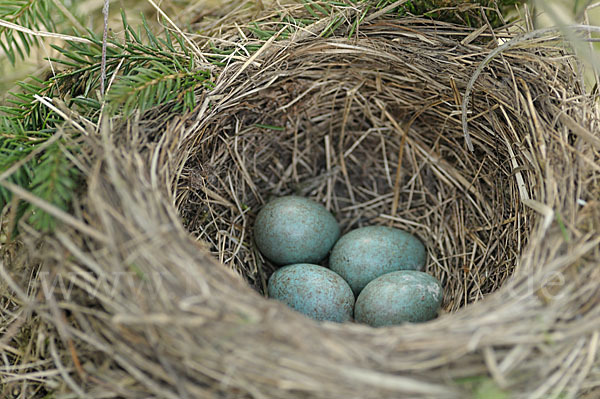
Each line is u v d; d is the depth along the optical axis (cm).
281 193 43
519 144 39
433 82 40
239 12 42
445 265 41
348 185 43
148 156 37
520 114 38
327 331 34
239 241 42
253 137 41
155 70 39
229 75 40
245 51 40
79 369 35
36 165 37
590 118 38
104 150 36
